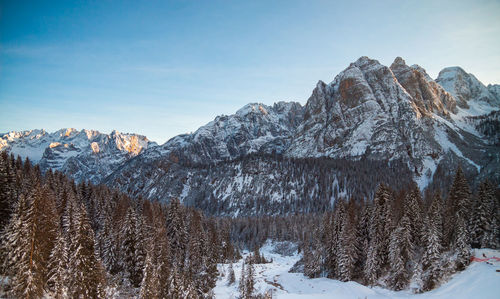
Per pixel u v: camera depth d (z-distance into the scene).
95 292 47.84
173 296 52.84
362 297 60.97
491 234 64.06
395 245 65.12
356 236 78.38
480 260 58.72
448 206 73.50
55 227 51.03
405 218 66.44
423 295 56.88
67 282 45.78
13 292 41.72
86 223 49.28
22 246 42.88
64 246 47.56
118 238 68.38
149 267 50.34
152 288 48.75
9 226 45.19
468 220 68.94
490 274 53.69
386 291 63.44
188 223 102.06
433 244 60.66
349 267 72.50
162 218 87.62
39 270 43.97
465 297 50.84
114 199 113.25
